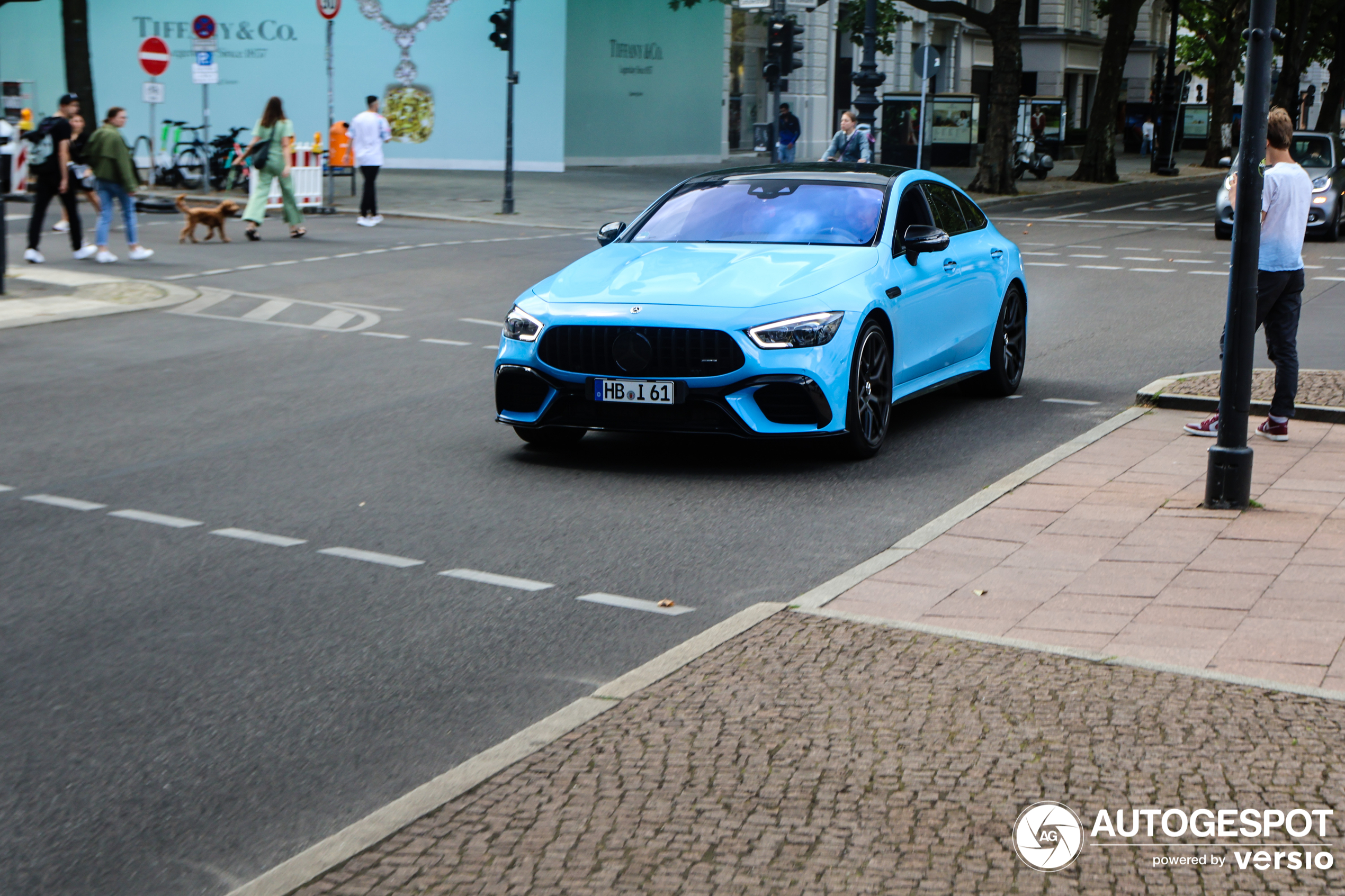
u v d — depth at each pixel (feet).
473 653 17.02
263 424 30.83
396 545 21.65
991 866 11.19
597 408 26.08
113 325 45.21
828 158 88.02
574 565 20.59
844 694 14.71
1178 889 10.84
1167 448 27.09
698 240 29.27
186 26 123.75
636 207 91.97
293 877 11.28
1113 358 39.29
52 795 13.38
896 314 28.02
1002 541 20.92
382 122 78.48
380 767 13.94
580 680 16.17
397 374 36.94
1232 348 22.17
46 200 59.88
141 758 14.16
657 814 12.16
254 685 16.03
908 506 23.81
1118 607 17.83
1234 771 12.77
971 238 32.78
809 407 25.53
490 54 121.19
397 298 51.03
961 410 32.48
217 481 25.77
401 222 81.87
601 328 25.80
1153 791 12.41
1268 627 16.94
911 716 14.10
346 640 17.48
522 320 26.73
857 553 21.13
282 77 124.06
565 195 99.35
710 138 135.74
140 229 74.79
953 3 110.11
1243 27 165.89
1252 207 21.93
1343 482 24.13
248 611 18.57
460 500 24.40
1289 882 10.93
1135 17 130.82
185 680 16.20
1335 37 191.42
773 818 12.04
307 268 59.41
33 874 11.93
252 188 70.49
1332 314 47.03
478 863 11.43
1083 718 13.97
